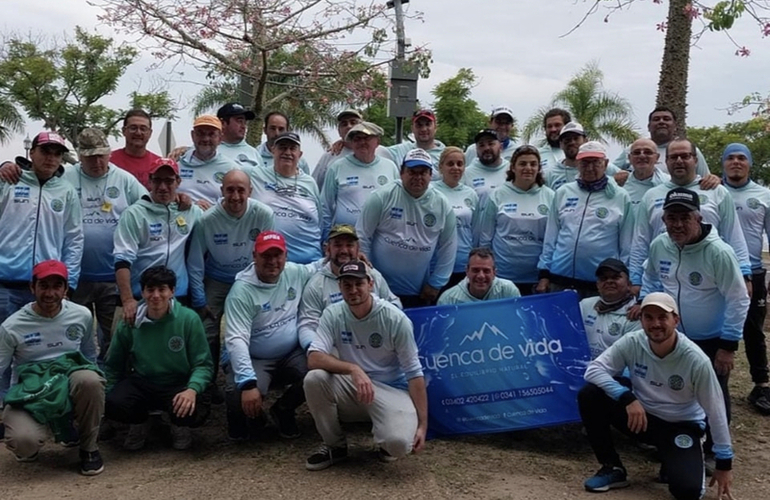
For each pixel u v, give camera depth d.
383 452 5.59
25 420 5.37
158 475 5.35
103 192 6.50
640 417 5.08
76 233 6.29
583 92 28.28
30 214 6.11
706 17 8.60
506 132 8.47
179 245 6.31
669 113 7.46
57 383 5.39
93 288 6.60
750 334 7.05
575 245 6.62
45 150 6.07
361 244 6.53
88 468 5.38
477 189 7.54
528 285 7.11
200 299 6.49
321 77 9.88
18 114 29.91
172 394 5.82
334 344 5.55
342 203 7.09
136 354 5.79
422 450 5.90
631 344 5.27
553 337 6.16
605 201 6.60
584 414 5.34
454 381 6.18
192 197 6.86
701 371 4.98
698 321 5.69
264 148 8.05
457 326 6.21
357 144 7.08
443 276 6.70
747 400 7.26
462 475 5.39
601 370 5.30
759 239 6.93
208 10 9.12
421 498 4.96
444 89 25.45
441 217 6.51
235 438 6.06
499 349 6.18
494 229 7.14
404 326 5.43
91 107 30.59
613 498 5.07
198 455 5.80
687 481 4.93
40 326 5.66
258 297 5.89
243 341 5.73
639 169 6.84
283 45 9.49
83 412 5.35
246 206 6.33
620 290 6.07
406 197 6.40
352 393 5.40
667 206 5.45
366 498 4.95
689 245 5.60
